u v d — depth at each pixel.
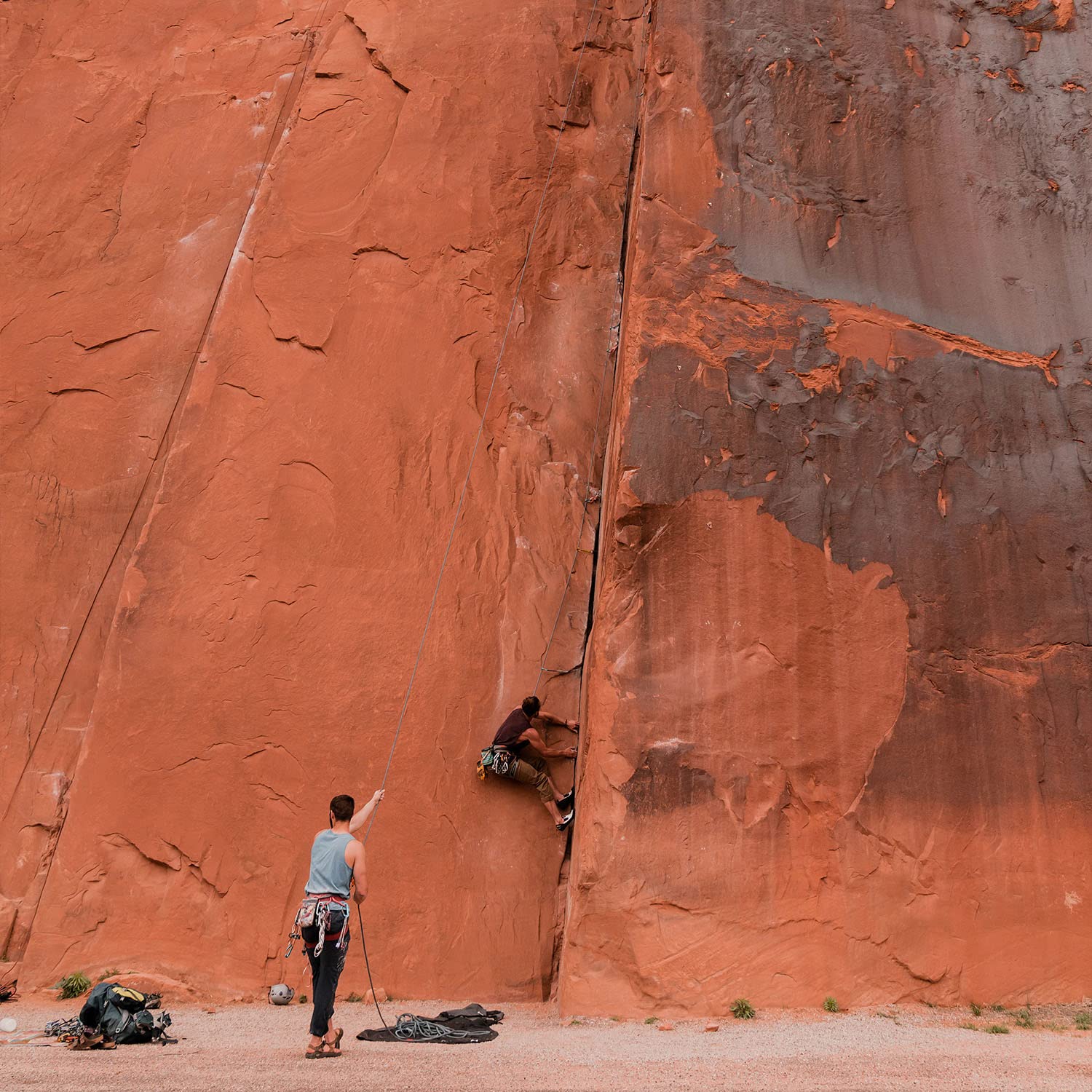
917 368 8.31
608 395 10.27
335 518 9.38
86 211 11.36
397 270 10.46
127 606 9.05
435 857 8.25
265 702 8.73
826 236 8.78
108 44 12.41
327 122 11.26
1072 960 6.82
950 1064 5.23
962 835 7.09
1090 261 8.86
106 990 6.26
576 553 9.47
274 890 8.18
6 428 10.34
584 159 11.39
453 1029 6.45
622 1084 4.83
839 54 9.49
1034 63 9.66
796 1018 6.47
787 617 7.57
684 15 9.55
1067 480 8.05
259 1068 5.29
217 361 10.05
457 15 11.90
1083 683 7.48
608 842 7.05
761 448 7.98
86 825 8.41
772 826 7.07
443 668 8.88
